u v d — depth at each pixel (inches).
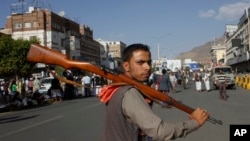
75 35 3499.0
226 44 6048.2
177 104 103.4
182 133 93.7
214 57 7116.1
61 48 3139.8
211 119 101.6
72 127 515.8
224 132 433.7
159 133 90.7
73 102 1013.2
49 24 2984.7
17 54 1614.2
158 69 2731.3
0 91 847.7
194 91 1395.2
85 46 3747.5
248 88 1488.7
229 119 559.5
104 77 102.1
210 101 919.0
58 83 1040.8
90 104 917.2
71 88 1158.3
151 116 92.3
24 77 1679.4
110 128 97.6
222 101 915.4
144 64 105.6
